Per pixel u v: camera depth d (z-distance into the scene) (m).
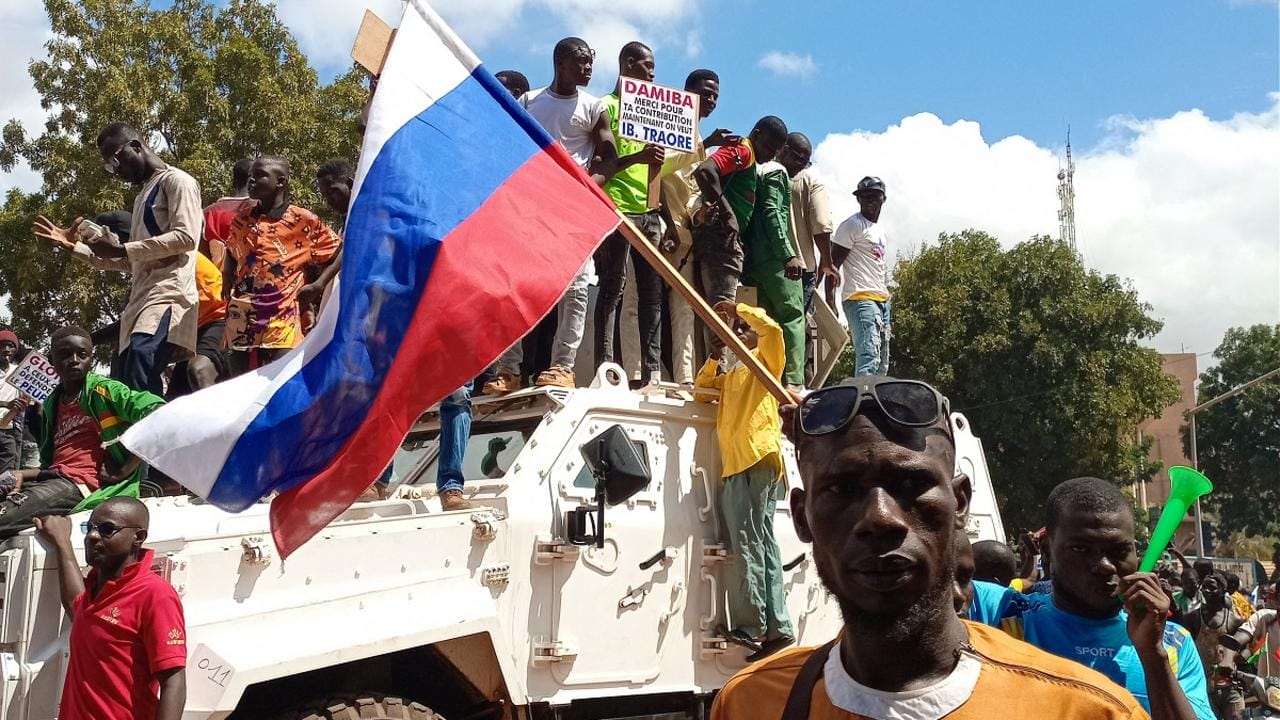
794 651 2.20
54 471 5.68
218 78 18.86
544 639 5.77
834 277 9.66
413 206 4.69
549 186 4.98
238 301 7.03
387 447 4.43
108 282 18.31
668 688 6.23
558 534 5.88
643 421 6.46
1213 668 10.04
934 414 2.01
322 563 5.16
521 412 6.45
